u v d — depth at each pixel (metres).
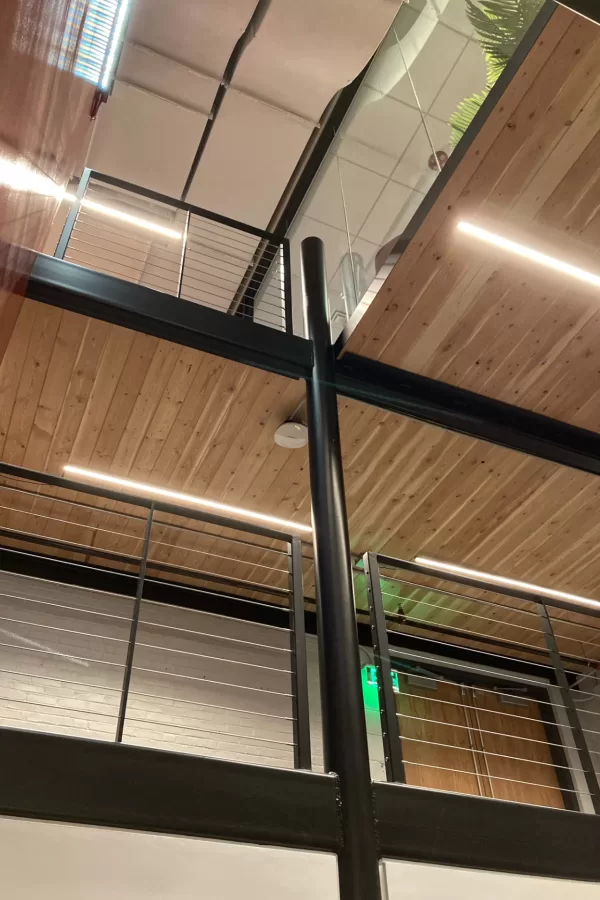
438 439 3.49
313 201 5.24
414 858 1.98
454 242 2.71
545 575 4.50
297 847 1.86
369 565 2.82
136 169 4.84
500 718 5.11
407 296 2.89
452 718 4.94
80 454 3.61
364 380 3.13
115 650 4.23
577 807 4.85
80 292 2.82
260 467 3.67
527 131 2.39
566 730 5.20
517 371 3.18
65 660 4.05
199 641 4.50
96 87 3.20
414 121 4.61
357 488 3.78
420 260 2.77
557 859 2.17
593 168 2.48
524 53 2.23
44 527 4.18
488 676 5.24
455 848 2.05
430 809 2.10
